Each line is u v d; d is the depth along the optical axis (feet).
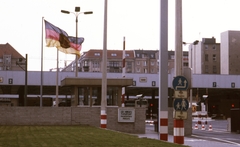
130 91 272.51
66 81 113.50
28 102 258.57
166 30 48.91
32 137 64.44
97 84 114.42
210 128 131.85
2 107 105.40
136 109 106.42
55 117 106.83
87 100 115.24
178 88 46.11
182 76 46.11
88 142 53.83
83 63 554.87
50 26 138.21
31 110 106.11
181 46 46.88
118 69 561.43
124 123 106.11
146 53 587.68
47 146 48.70
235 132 118.62
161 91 49.47
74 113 107.24
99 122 107.55
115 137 62.80
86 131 79.46
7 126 100.78
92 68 547.90
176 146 44.16
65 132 76.69
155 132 110.73
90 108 107.55
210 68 463.01
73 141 55.72
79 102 115.03
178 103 46.09
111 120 105.91
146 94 311.06
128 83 114.21
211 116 302.25
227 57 414.21
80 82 114.01
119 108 105.91
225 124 188.14
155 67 585.22
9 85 220.23
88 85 114.62
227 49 414.82
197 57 467.93
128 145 48.75
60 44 139.44
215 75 233.76
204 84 232.73
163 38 48.96
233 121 120.26
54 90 258.57
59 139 59.77
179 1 47.09
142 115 106.32
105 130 82.94
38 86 230.27
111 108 106.01
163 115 49.75
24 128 91.81
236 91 274.98
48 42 138.92
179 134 46.62
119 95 115.44
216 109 332.80
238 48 413.39
